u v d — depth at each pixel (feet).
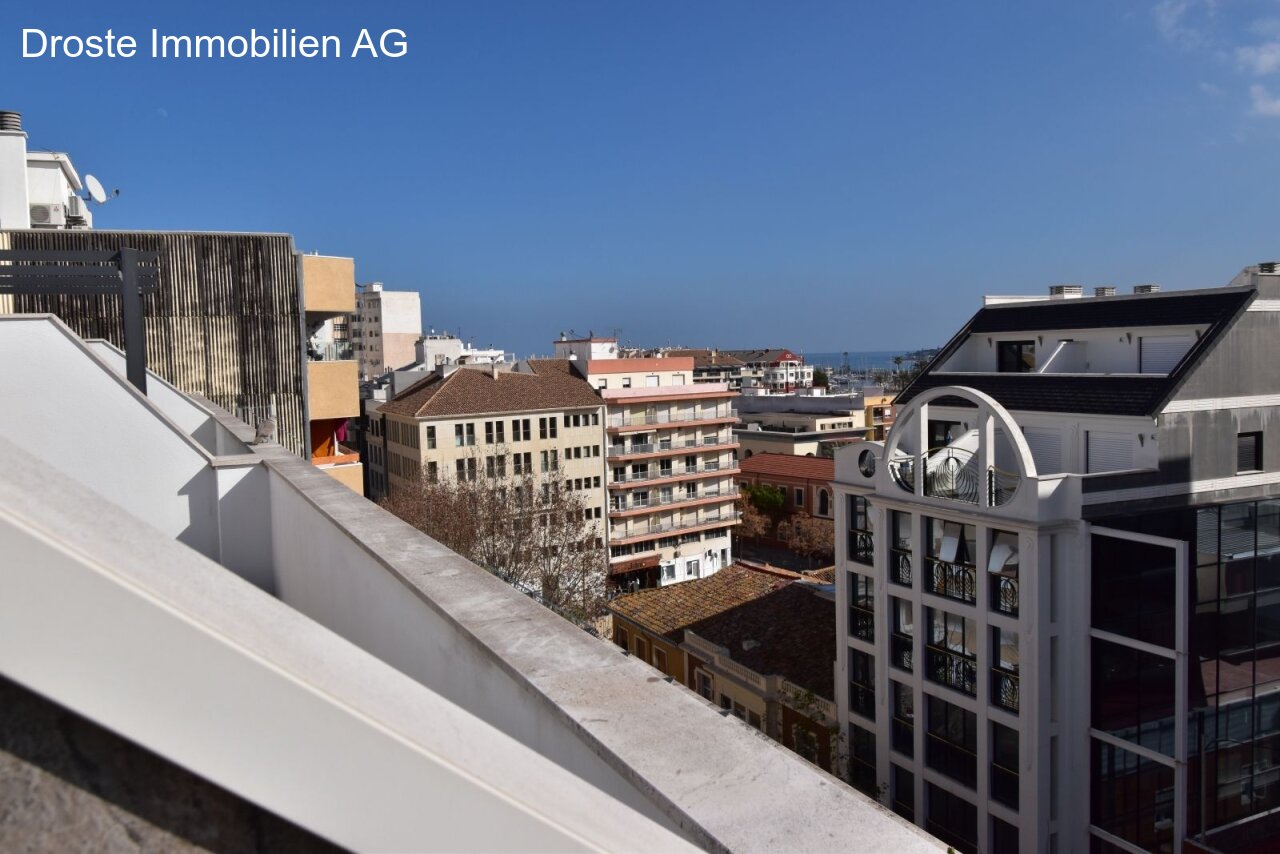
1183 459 71.92
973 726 73.05
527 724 7.95
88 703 2.91
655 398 228.43
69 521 3.28
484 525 127.44
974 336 97.60
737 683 99.50
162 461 22.06
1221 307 74.79
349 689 3.47
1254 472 74.95
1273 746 72.02
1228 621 70.64
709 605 119.44
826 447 273.95
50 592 2.88
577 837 3.69
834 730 88.07
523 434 210.38
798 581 122.01
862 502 86.38
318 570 16.74
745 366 602.03
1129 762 67.26
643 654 120.67
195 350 66.95
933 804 77.41
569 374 231.50
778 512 250.78
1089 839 68.85
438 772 3.46
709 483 239.30
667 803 5.98
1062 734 68.54
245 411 68.28
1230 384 73.67
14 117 75.51
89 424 21.62
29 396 21.24
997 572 70.69
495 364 230.07
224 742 3.10
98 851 2.99
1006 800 70.64
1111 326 83.20
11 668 2.83
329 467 71.36
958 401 91.40
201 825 3.12
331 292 72.69
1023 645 68.28
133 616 2.99
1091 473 75.82
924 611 77.46
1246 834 69.92
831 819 5.82
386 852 3.34
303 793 3.21
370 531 14.16
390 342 387.55
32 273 33.55
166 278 65.87
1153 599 69.26
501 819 3.54
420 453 198.39
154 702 3.00
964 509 72.79
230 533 22.41
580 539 147.23
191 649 3.06
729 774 6.31
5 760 2.89
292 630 3.69
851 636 87.04
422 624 10.77
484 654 8.85
